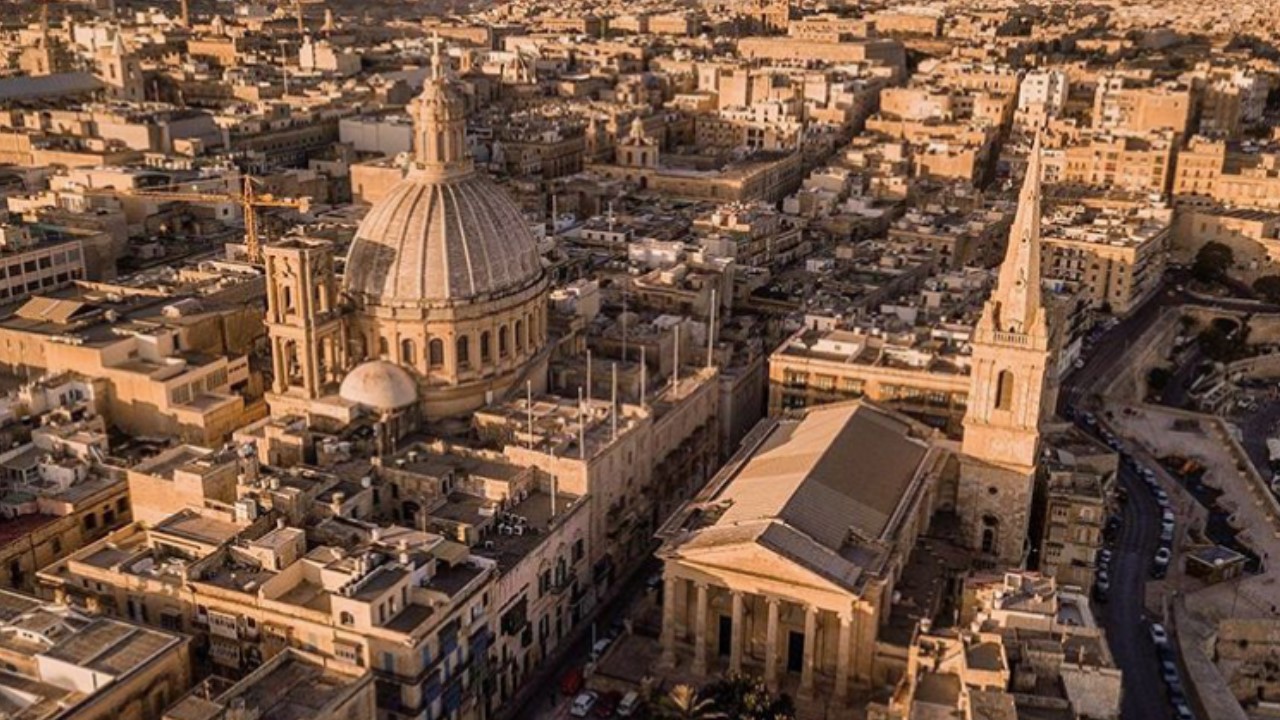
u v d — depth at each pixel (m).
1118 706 147.00
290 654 150.75
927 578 186.50
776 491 182.12
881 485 189.75
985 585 170.75
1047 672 148.12
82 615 148.62
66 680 138.50
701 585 174.25
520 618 174.38
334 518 173.50
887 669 168.00
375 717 148.12
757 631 179.12
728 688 158.50
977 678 143.88
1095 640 153.88
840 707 168.88
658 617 194.00
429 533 172.12
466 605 158.75
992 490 197.00
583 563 193.75
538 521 184.50
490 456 196.25
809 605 167.62
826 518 176.50
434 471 188.50
